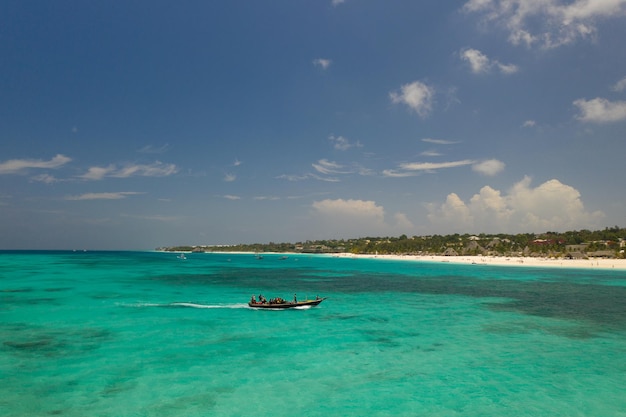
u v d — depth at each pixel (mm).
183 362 22734
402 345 26984
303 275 94625
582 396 18375
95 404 16938
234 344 26797
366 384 19656
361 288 64438
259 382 19750
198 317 36281
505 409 16969
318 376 20688
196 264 147750
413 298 51719
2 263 129750
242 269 118375
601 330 32062
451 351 25594
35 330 30328
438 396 18266
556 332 31219
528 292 59312
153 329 31000
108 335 28938
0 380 19609
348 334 30031
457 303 47094
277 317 36781
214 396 17984
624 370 22000
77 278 74938
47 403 17016
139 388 18781
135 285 63812
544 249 182250
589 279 84438
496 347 26656
